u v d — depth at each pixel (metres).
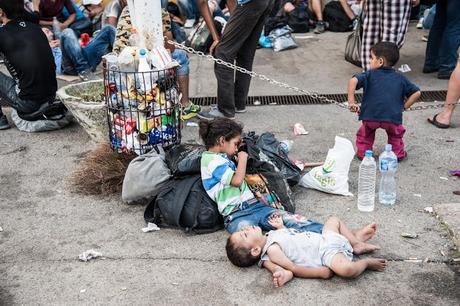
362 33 6.92
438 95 6.40
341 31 9.66
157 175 4.00
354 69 7.53
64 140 5.43
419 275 3.30
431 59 7.12
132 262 3.51
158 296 3.19
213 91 6.80
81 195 4.36
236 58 5.82
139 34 4.50
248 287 3.24
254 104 6.31
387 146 4.07
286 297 3.14
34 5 8.65
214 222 3.79
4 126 5.70
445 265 3.39
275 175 3.94
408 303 3.07
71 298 3.20
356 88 4.61
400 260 3.44
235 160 3.91
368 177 4.02
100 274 3.40
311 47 8.72
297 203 4.14
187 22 9.62
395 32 6.25
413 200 4.14
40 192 4.42
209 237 3.75
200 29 8.12
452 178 4.47
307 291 3.18
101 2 9.51
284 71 7.52
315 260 3.30
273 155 4.29
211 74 7.45
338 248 3.28
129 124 4.42
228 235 3.76
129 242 3.72
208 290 3.22
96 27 9.42
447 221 3.77
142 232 3.83
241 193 3.79
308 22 9.80
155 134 4.43
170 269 3.43
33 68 5.38
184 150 4.15
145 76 4.28
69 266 3.49
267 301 3.12
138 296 3.20
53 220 4.02
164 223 3.92
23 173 4.75
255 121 5.79
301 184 4.38
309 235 3.38
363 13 6.85
